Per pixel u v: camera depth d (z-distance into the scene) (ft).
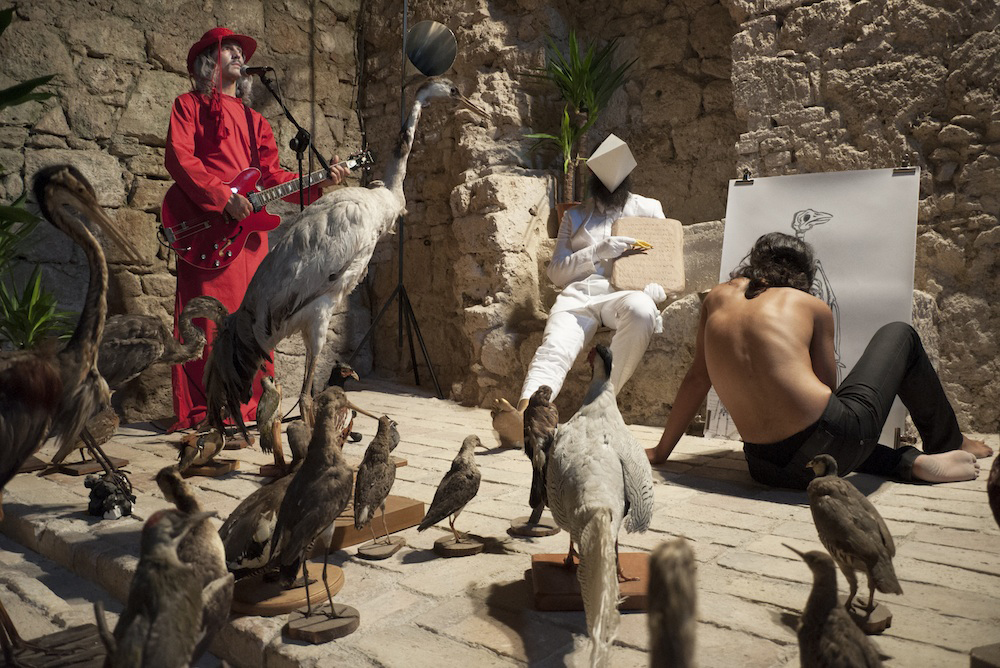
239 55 19.71
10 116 20.27
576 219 20.47
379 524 11.00
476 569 9.75
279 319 15.26
